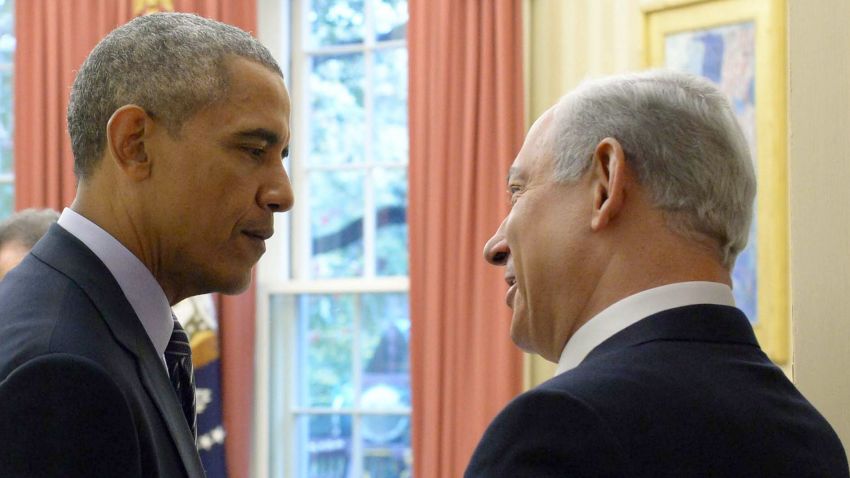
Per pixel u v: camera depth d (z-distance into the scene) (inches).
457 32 211.3
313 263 245.6
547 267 63.2
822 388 81.9
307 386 241.8
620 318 60.3
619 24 205.0
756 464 56.2
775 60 183.3
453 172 210.1
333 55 247.0
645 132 60.9
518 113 207.6
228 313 224.8
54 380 54.7
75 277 62.2
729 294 62.2
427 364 209.6
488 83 208.1
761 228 184.1
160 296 65.6
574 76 210.4
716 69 191.3
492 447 54.8
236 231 65.7
